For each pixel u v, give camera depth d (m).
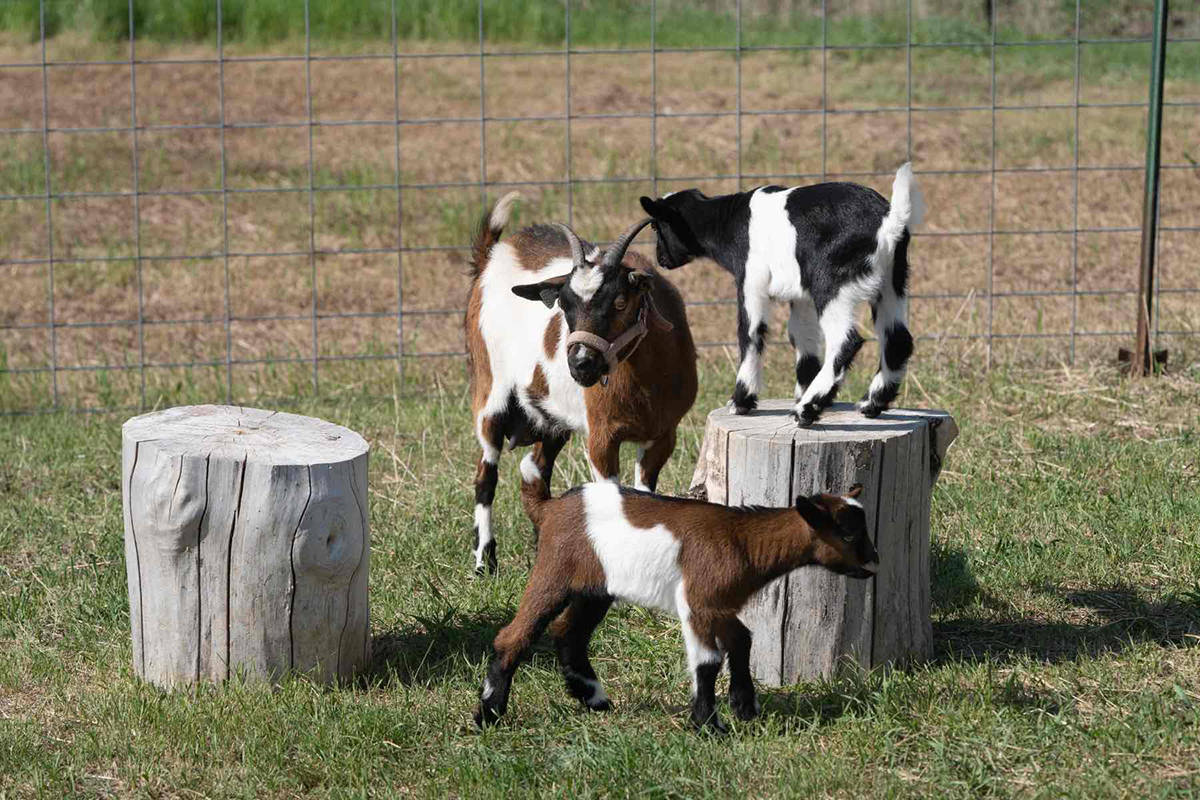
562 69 25.05
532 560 8.53
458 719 6.49
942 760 5.83
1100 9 25.30
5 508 9.44
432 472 9.98
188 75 24.44
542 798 5.69
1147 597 7.68
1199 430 10.22
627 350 7.16
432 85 24.06
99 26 26.73
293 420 7.21
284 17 27.22
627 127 21.58
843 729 6.23
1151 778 5.70
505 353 8.22
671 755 5.92
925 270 15.50
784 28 26.81
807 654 6.81
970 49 24.62
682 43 26.44
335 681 6.81
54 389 12.05
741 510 6.06
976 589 7.82
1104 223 17.11
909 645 6.97
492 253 8.54
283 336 14.03
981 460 9.71
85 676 7.10
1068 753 5.90
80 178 19.19
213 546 6.54
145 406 11.84
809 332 7.17
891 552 6.79
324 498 6.55
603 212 17.72
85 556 8.58
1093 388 11.28
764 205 6.98
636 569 6.02
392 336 13.99
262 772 6.02
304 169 19.73
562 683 6.82
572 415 7.92
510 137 21.19
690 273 15.85
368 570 7.03
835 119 21.45
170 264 16.34
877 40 25.47
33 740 6.30
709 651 6.04
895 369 6.84
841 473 6.64
